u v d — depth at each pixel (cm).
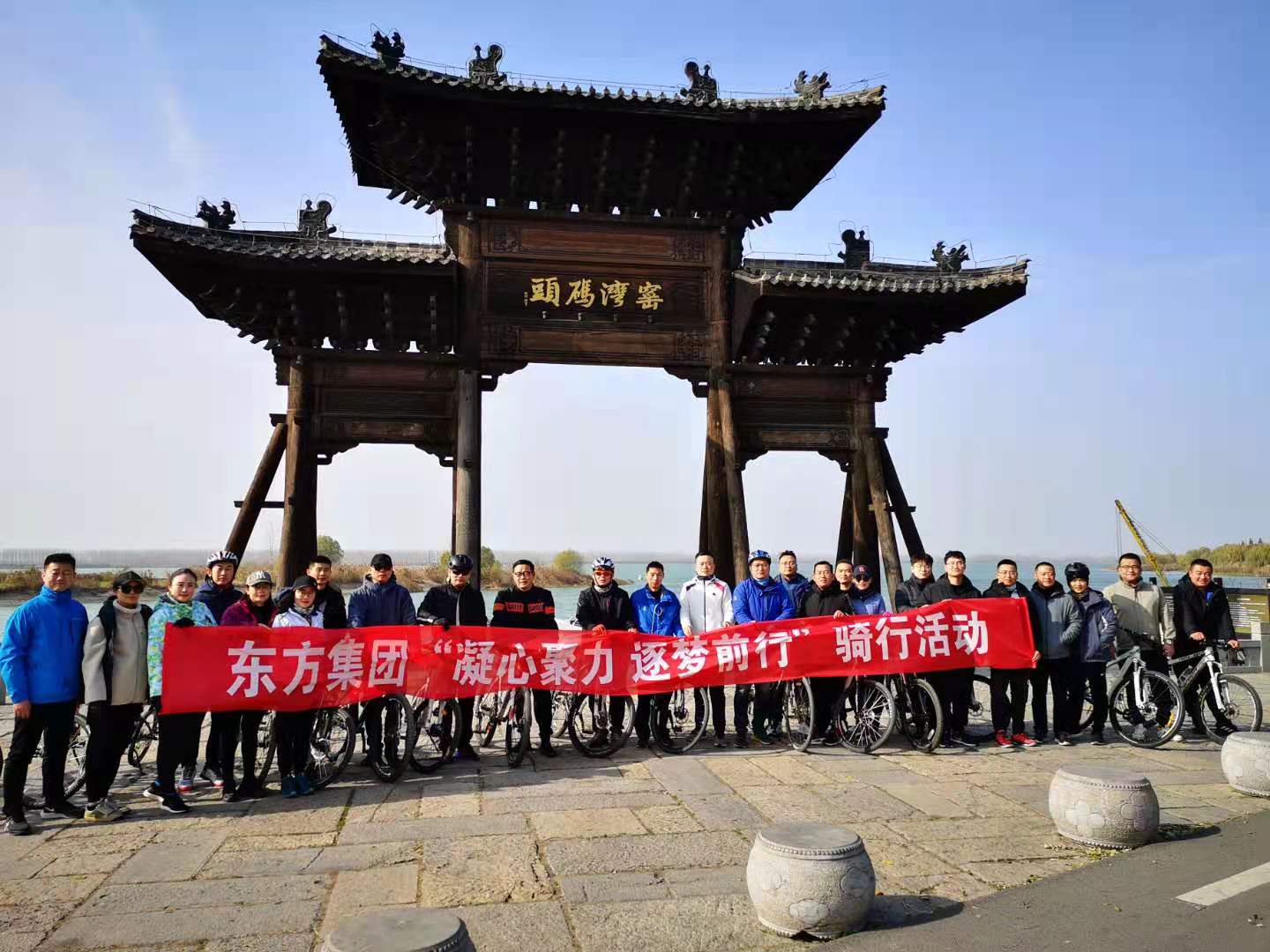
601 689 965
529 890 570
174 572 818
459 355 1433
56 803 750
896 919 527
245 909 543
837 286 1419
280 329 1423
